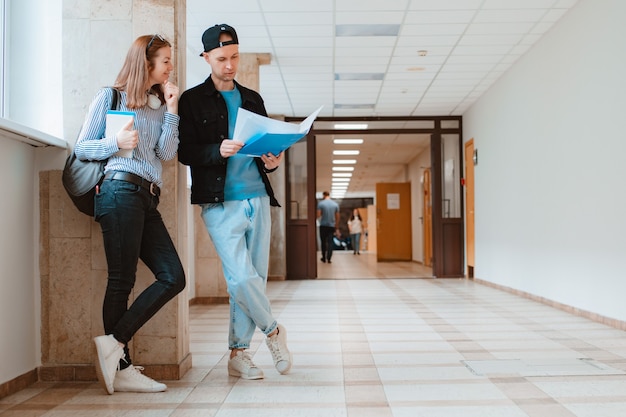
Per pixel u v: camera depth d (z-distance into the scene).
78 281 2.73
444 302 5.97
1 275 2.41
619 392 2.44
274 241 9.32
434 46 6.16
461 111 9.39
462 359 3.13
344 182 22.72
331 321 4.65
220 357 3.23
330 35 5.84
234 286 2.56
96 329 2.72
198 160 2.54
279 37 5.89
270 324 2.68
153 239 2.50
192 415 2.13
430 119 9.62
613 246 4.32
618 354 3.26
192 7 5.10
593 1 4.63
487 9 5.16
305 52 6.36
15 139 2.53
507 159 7.07
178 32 2.87
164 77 2.51
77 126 2.81
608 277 4.41
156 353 2.71
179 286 2.47
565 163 5.25
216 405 2.26
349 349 3.44
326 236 14.33
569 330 4.14
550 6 5.08
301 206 9.63
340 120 9.74
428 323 4.50
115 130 2.33
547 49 5.70
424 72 7.14
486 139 8.07
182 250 2.87
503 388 2.51
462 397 2.37
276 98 8.45
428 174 13.18
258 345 3.59
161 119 2.53
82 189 2.38
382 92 8.11
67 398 2.38
